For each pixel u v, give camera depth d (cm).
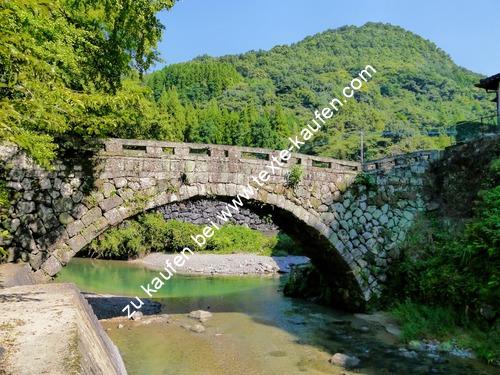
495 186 1652
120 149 1302
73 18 1066
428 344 1344
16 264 1091
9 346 392
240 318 1702
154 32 1242
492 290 1318
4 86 604
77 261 3234
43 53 652
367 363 1210
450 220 1761
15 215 1127
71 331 443
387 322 1600
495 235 1364
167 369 1156
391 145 4138
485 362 1199
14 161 1130
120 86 1284
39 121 711
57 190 1193
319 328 1558
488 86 2134
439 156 1889
